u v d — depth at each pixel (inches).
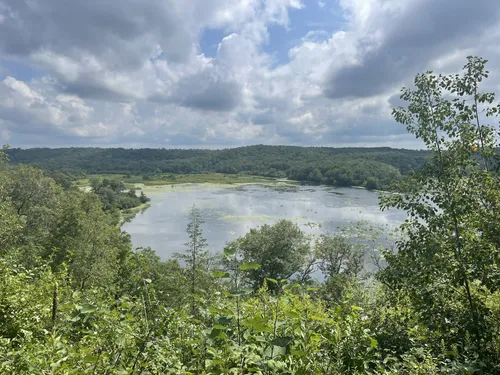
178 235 2037.4
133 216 2637.8
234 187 4788.4
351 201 2977.4
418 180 285.3
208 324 146.8
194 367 126.3
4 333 182.7
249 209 2672.2
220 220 2301.9
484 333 227.1
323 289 949.8
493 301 247.3
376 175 4284.0
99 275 791.7
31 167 1433.3
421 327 256.4
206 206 2913.4
